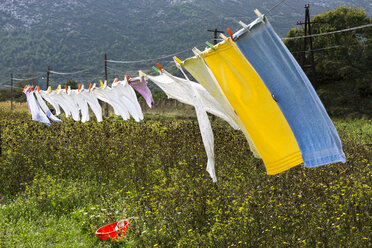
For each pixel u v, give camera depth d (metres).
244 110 4.61
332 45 30.33
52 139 10.40
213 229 5.00
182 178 7.21
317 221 5.07
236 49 4.27
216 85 4.78
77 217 6.23
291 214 5.14
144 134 10.70
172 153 8.91
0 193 7.85
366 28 29.80
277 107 4.46
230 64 4.47
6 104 34.84
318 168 7.06
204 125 4.83
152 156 9.02
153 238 5.19
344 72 28.05
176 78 4.98
